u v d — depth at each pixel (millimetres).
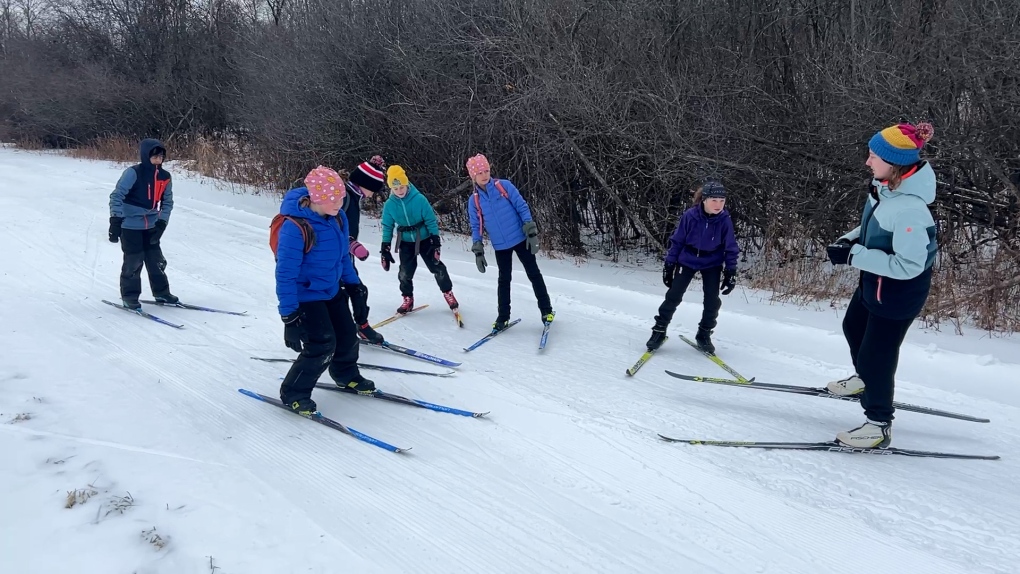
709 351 5461
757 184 8609
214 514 3105
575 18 9773
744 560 2920
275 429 4066
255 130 15820
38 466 3449
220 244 9555
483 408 4449
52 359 5020
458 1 11102
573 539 3061
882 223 3420
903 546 2996
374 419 4266
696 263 5227
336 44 12555
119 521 2996
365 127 12570
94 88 23078
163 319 6152
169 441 3828
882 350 3623
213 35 22203
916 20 7539
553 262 9508
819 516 3230
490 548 2982
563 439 4012
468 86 10766
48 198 12711
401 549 2949
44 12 27578
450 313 6660
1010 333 5680
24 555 2750
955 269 7000
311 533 3016
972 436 4031
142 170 6113
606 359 5387
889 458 3787
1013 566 2842
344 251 4160
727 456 3803
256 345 5562
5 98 25703
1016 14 6559
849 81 7664
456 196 11719
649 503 3348
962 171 7238
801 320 6102
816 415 4367
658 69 9070
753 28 9195
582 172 10188
